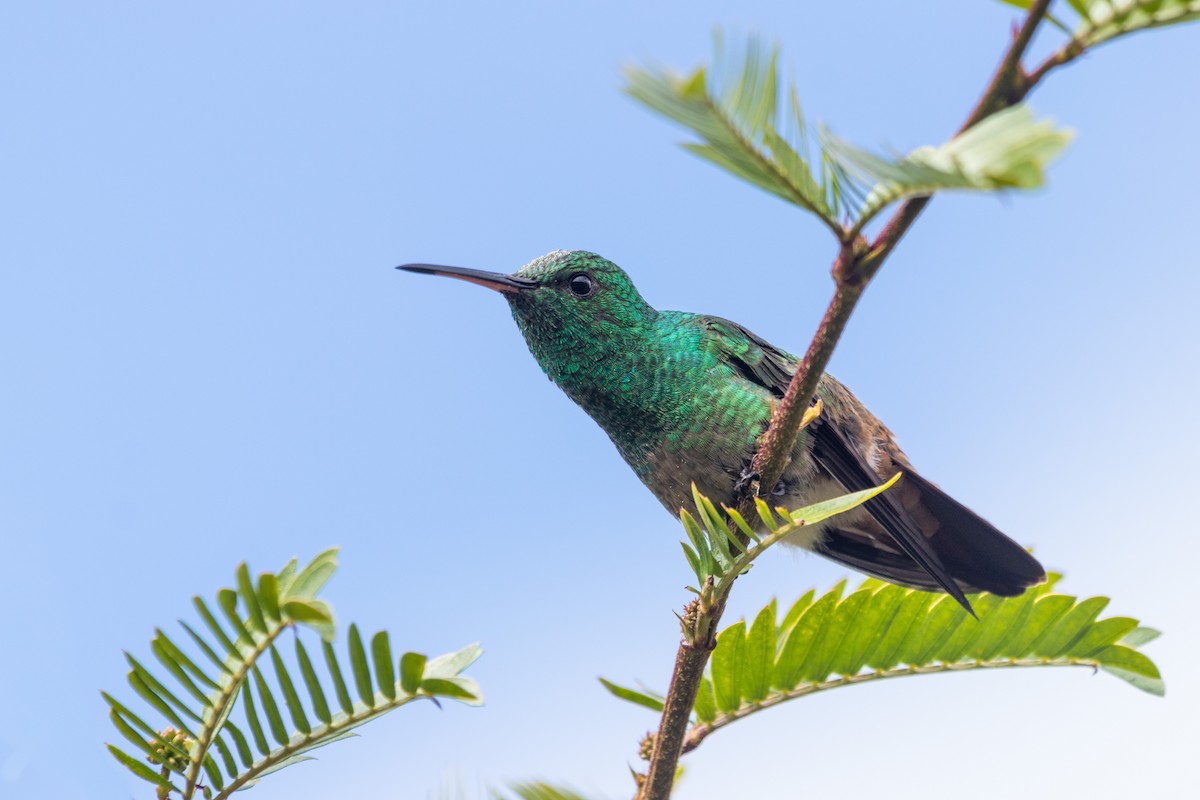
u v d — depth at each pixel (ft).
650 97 10.49
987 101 12.33
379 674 13.98
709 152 11.67
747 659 21.84
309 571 14.43
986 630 21.63
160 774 15.33
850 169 10.60
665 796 19.01
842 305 15.66
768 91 10.75
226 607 14.20
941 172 9.98
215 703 15.02
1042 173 9.59
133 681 14.94
